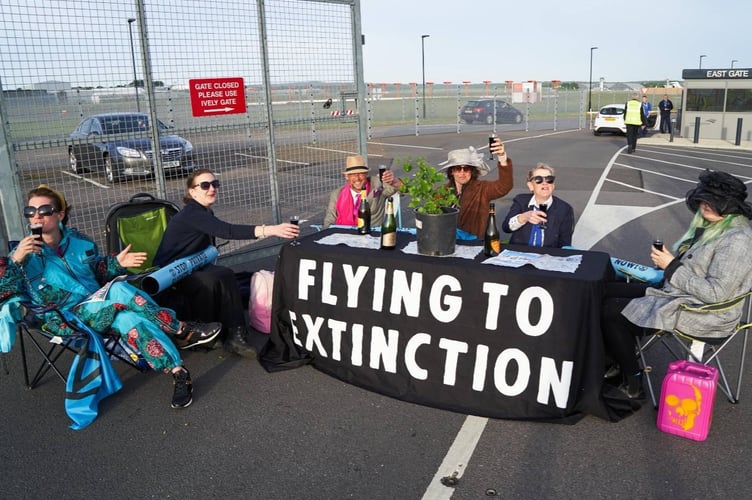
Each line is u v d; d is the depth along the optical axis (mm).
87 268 4469
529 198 5090
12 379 4562
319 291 4516
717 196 3627
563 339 3682
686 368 3674
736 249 3584
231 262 6734
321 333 4547
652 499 3088
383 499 3131
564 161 16547
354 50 7559
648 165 15727
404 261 4129
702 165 15734
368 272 4273
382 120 37156
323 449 3586
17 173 5332
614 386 4105
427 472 3348
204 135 7371
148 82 5828
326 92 7676
